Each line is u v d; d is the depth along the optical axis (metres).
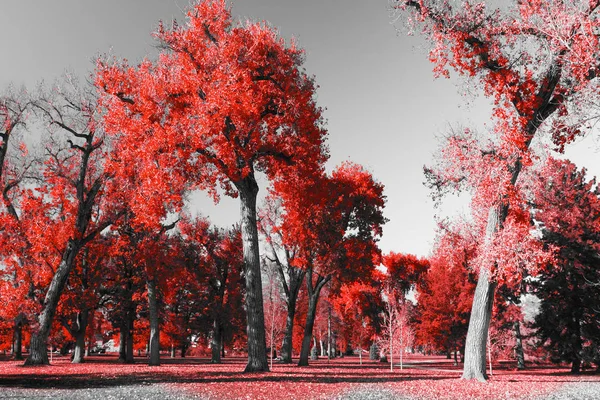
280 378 19.64
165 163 19.31
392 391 15.70
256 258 22.59
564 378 24.70
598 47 12.95
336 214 35.16
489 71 19.20
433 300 50.34
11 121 28.89
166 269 35.47
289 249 40.47
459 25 18.91
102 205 29.91
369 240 36.31
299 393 14.80
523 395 14.91
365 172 37.72
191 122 19.42
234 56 20.12
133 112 21.33
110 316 45.38
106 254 39.50
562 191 36.19
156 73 21.53
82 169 29.72
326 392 15.15
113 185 28.94
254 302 22.34
